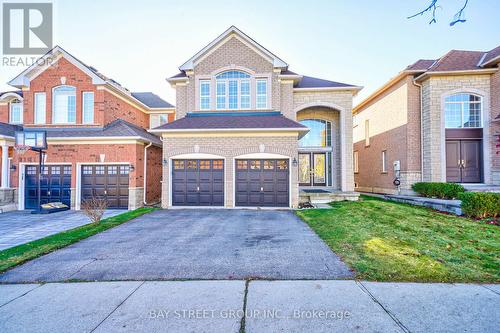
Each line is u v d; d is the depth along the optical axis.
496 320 3.35
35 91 14.43
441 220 9.20
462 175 14.01
